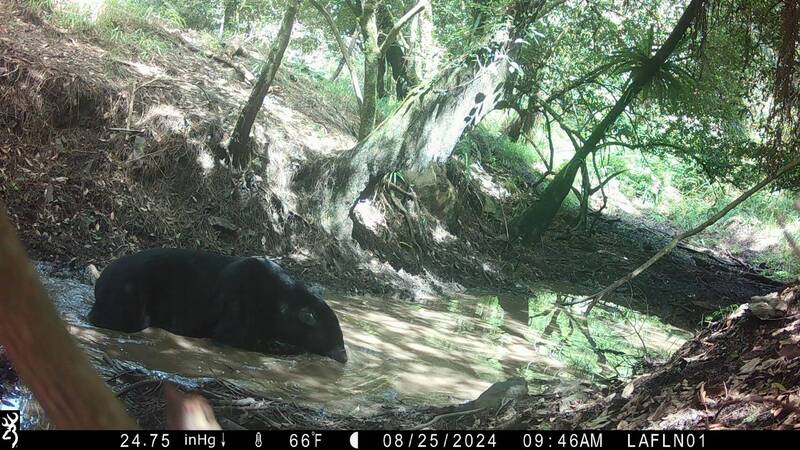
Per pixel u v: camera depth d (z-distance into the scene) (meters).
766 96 12.94
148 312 7.19
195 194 10.40
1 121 9.30
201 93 12.05
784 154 12.26
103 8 12.91
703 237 20.48
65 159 9.52
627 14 14.96
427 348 8.31
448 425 5.17
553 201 14.84
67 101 9.88
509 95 13.41
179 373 6.15
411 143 11.66
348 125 14.54
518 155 19.41
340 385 6.75
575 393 5.84
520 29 11.94
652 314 12.48
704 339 5.10
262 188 10.95
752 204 21.31
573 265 14.47
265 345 7.37
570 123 19.50
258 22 17.17
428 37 14.03
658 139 15.30
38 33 11.15
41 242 8.45
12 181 8.85
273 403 5.47
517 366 8.05
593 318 11.30
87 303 7.43
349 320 8.90
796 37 10.46
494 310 10.90
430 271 12.16
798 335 4.45
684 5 15.28
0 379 4.83
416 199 13.00
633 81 14.22
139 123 10.51
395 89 17.06
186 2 16.77
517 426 4.94
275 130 12.32
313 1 12.84
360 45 17.77
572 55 14.30
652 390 4.76
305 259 10.77
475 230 14.26
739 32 12.97
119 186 9.67
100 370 5.63
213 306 7.32
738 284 15.56
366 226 12.01
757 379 4.26
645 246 16.77
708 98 14.27
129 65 11.65
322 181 11.55
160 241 9.55
